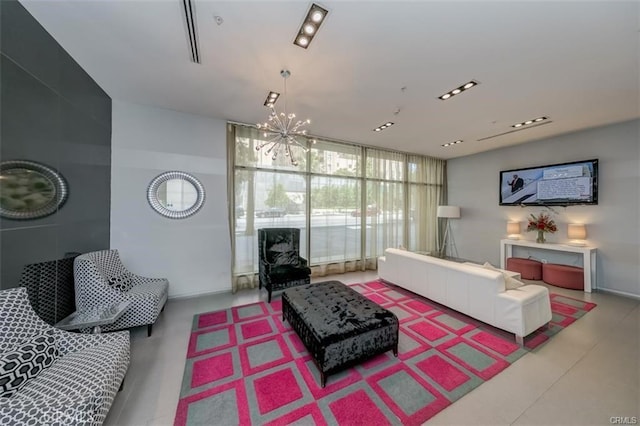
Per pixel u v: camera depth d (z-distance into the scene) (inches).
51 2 63.4
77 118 92.6
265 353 84.7
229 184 144.9
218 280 144.3
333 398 64.6
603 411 60.1
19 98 67.2
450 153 223.6
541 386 68.6
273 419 58.2
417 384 69.7
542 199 175.3
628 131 139.8
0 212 62.8
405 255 141.1
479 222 220.8
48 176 79.0
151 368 76.6
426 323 106.3
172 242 132.0
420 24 68.0
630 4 59.8
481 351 85.4
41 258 76.7
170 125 130.5
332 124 147.9
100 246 109.7
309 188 174.7
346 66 88.6
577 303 126.3
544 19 65.4
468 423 57.4
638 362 78.7
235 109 128.3
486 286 98.1
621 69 88.6
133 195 122.9
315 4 61.3
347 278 176.2
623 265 141.3
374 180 203.9
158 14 65.9
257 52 81.2
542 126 150.1
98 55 85.1
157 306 98.0
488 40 74.3
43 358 53.2
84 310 87.2
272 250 148.2
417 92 107.4
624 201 141.3
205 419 58.3
